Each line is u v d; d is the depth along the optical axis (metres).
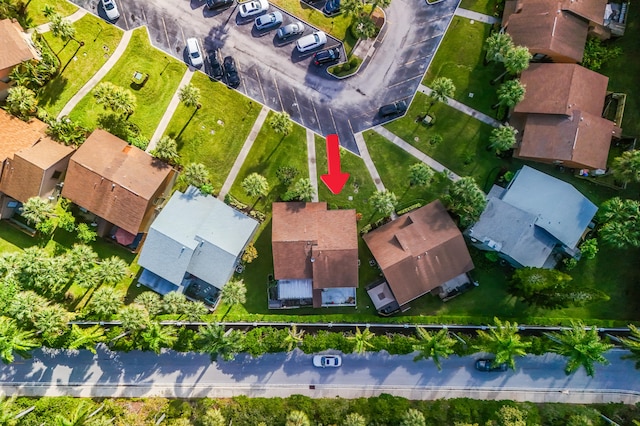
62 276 60.22
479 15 66.06
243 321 63.78
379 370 63.66
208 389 63.94
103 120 65.44
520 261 60.44
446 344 55.44
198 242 61.25
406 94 66.19
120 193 61.06
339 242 60.44
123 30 66.50
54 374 64.38
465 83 65.81
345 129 66.12
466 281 63.88
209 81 66.25
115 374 64.31
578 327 55.47
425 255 60.19
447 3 66.38
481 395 63.06
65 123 63.97
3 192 62.81
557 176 64.75
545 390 63.00
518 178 63.03
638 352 58.03
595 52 63.31
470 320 62.56
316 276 60.66
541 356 63.25
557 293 58.22
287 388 63.75
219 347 58.09
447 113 65.81
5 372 64.44
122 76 66.25
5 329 56.91
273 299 64.38
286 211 62.09
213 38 66.69
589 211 61.38
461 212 62.62
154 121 65.88
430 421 59.50
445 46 66.25
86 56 66.19
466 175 65.31
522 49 58.94
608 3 64.62
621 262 64.06
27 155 60.91
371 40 66.25
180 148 65.88
